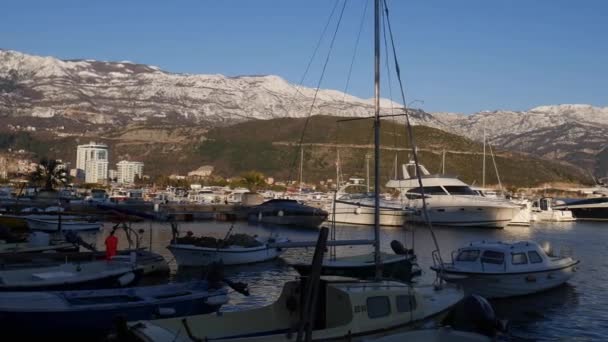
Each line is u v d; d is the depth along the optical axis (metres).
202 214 88.88
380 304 17.52
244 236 39.97
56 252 33.53
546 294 30.50
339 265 30.31
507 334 23.25
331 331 16.22
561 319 25.61
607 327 24.42
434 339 16.94
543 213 100.88
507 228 80.88
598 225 92.00
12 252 32.25
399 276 31.45
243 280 33.53
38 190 106.19
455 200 76.06
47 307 18.33
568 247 55.91
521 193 168.62
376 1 24.75
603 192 170.00
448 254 46.06
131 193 120.88
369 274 30.50
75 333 18.66
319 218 76.88
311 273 13.88
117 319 15.71
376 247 23.31
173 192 136.88
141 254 33.38
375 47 24.67
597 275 37.59
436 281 28.38
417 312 18.44
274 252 40.72
